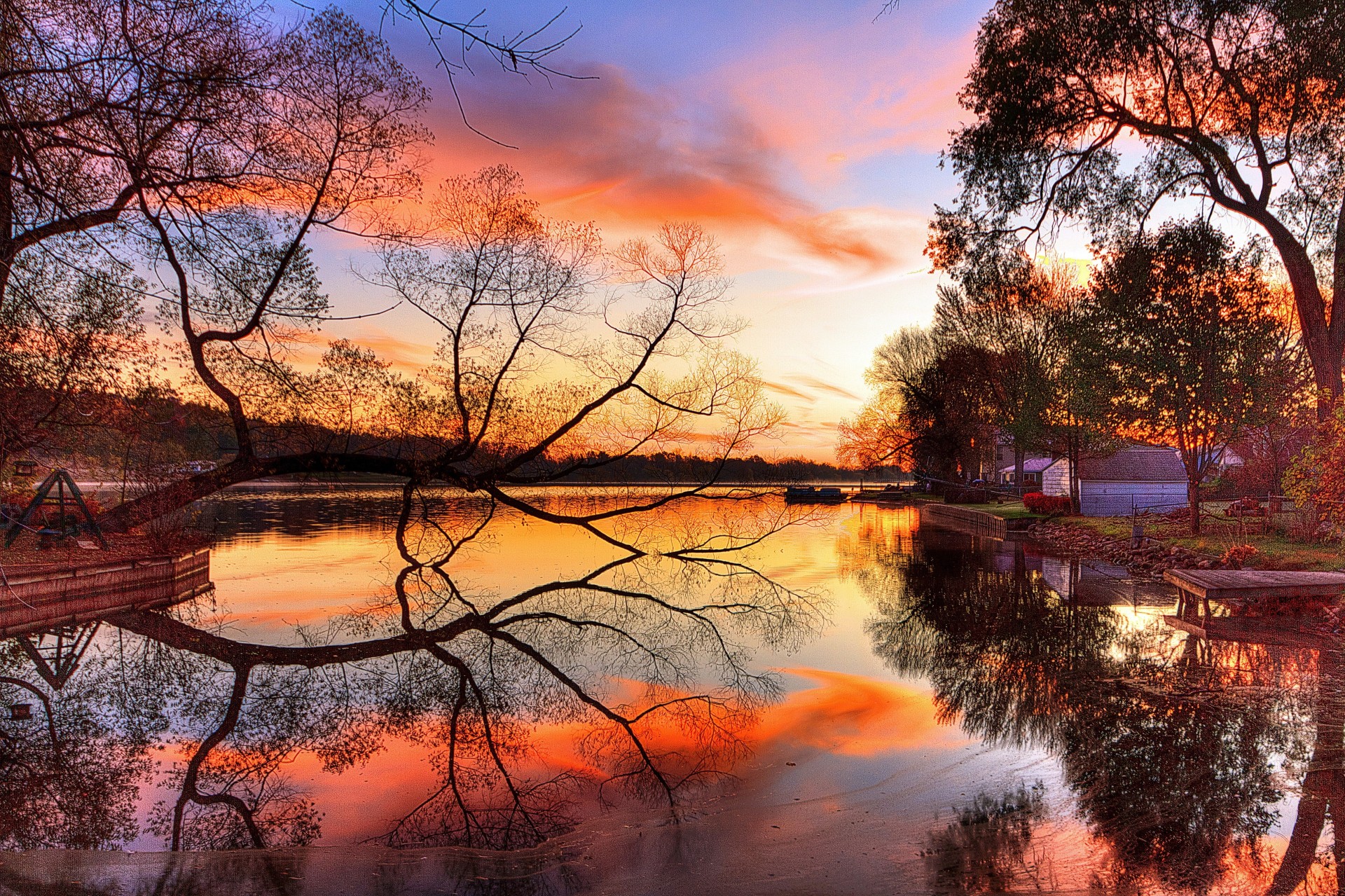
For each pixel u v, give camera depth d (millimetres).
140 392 17547
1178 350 22859
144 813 6711
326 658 13125
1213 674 9422
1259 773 6152
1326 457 16203
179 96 5707
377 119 18422
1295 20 18016
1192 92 20609
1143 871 4617
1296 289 20391
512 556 28781
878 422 72875
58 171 5641
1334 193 20234
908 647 12633
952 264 21984
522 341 22297
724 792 6738
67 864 5512
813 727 8547
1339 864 4582
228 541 31031
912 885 4633
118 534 21594
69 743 8781
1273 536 20359
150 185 5797
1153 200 21594
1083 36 19266
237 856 5668
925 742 7793
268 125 7121
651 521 47094
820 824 5840
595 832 5953
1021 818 5633
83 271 6594
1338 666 9719
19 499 20781
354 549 28875
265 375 19375
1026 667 10602
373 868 5371
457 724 9297
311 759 8133
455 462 22594
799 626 15242
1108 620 13844
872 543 33562
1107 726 7594
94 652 13594
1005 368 42656
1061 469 46031
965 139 20688
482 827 6152
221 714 9938
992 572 22250
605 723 9141
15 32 5012
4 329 10859
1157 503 40125
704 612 17484
